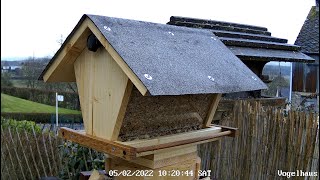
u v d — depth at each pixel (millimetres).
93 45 2129
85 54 2295
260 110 4496
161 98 2229
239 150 4695
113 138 2143
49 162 5668
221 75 2293
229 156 4832
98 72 2205
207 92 2016
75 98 20688
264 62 5633
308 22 11922
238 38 5484
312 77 11703
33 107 19938
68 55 2307
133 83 1843
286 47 5988
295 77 12258
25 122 7227
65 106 20938
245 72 2574
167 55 2125
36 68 17453
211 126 2781
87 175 2881
